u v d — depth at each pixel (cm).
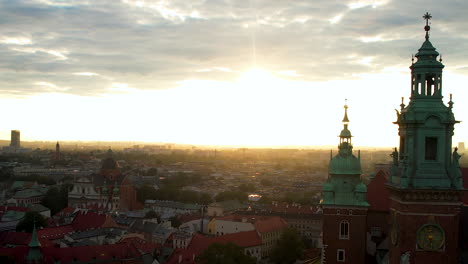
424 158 7388
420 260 7325
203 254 18225
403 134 7600
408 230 7350
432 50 7525
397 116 7750
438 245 7300
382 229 12938
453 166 7344
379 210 12938
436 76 7462
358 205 12000
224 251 17888
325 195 12269
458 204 7262
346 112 12862
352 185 12300
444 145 7362
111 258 19525
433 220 7300
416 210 7338
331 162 12538
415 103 7494
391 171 7869
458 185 7262
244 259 18288
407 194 7338
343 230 12112
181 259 19488
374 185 13300
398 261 7512
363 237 12000
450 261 7275
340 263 12044
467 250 8931
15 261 17912
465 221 9238
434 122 7369
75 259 18812
